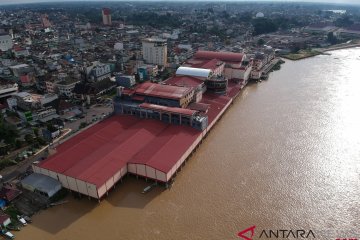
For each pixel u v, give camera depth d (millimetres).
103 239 75062
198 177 97938
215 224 78875
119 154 99062
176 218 81250
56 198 88688
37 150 112625
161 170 90938
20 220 80250
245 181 95312
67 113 142125
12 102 146750
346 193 88938
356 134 121625
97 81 175250
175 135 110312
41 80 181750
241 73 186250
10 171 100438
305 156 107625
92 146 103938
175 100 128250
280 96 169250
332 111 144625
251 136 123062
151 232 76938
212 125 129750
